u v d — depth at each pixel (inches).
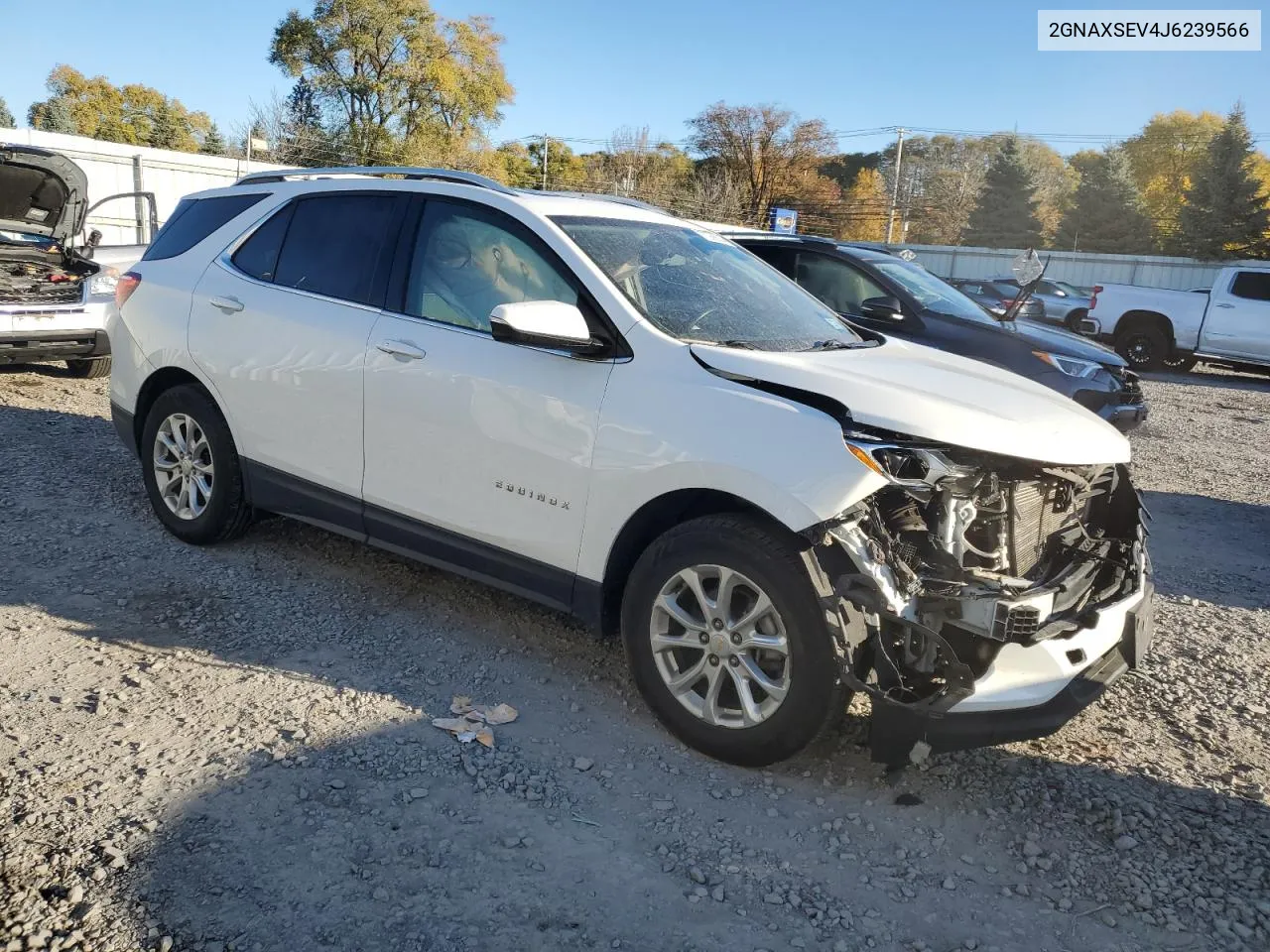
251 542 196.9
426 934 95.3
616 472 132.6
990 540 123.3
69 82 2180.1
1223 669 172.7
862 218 2429.9
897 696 115.7
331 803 114.4
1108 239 2308.1
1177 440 420.8
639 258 153.2
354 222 171.3
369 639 159.0
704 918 101.0
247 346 176.1
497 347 146.2
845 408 120.4
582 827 114.3
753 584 121.0
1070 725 148.6
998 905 106.6
